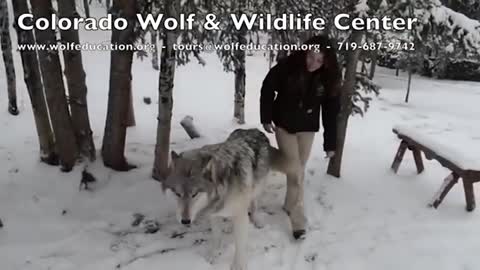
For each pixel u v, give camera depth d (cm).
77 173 472
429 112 1005
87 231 394
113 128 475
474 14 1152
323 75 392
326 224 434
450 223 430
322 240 406
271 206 458
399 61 1099
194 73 1137
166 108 455
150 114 755
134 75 1030
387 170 565
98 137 595
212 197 321
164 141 468
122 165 495
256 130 412
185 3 420
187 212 304
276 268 364
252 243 394
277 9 544
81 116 479
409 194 496
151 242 386
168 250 378
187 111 802
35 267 344
